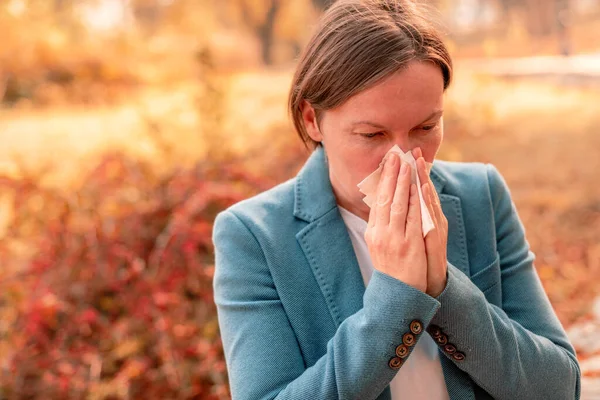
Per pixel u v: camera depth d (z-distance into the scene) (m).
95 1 15.02
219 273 1.50
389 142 1.31
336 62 1.29
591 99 12.38
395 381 1.44
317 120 1.42
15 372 3.03
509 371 1.35
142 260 3.37
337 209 1.51
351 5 1.35
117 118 8.92
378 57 1.25
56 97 11.53
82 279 3.28
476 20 45.53
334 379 1.30
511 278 1.53
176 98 5.86
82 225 3.42
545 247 4.79
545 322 1.50
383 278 1.30
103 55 13.14
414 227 1.30
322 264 1.47
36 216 3.59
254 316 1.43
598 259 4.55
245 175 3.57
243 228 1.50
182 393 2.91
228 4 29.31
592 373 2.78
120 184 3.64
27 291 3.37
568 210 5.51
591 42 33.72
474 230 1.53
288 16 30.06
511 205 1.59
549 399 1.39
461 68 17.44
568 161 7.16
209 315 3.13
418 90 1.26
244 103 7.78
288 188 1.59
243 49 22.69
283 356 1.39
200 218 3.33
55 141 7.25
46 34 12.95
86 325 3.16
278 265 1.47
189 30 18.86
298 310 1.44
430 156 1.35
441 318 1.32
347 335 1.32
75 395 2.98
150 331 3.06
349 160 1.34
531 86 15.14
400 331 1.27
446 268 1.33
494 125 9.30
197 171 3.61
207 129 3.93
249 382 1.37
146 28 18.14
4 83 11.62
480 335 1.33
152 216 3.46
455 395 1.41
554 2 38.31
